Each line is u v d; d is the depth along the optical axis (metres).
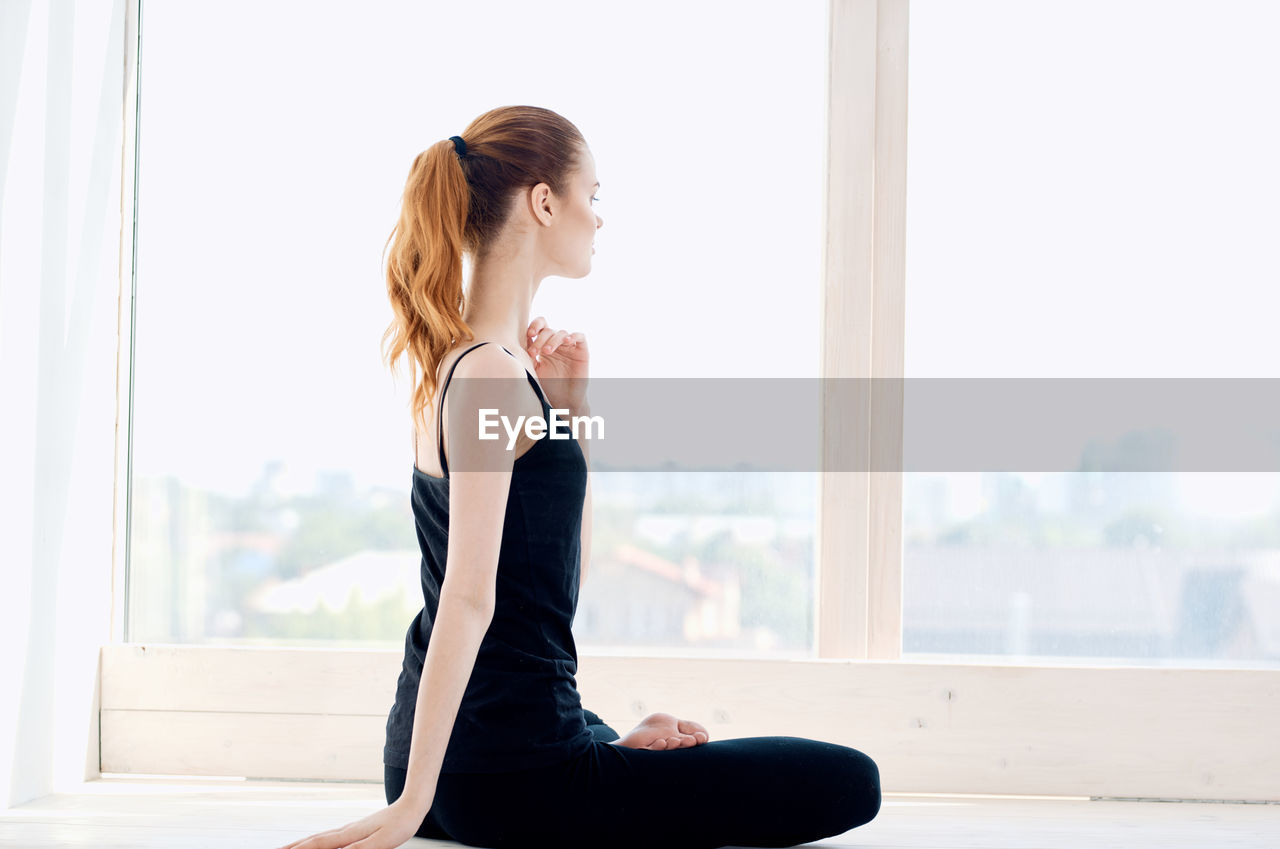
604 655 2.09
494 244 1.46
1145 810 1.94
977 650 2.12
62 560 1.99
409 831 1.26
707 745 1.44
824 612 2.11
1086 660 2.11
